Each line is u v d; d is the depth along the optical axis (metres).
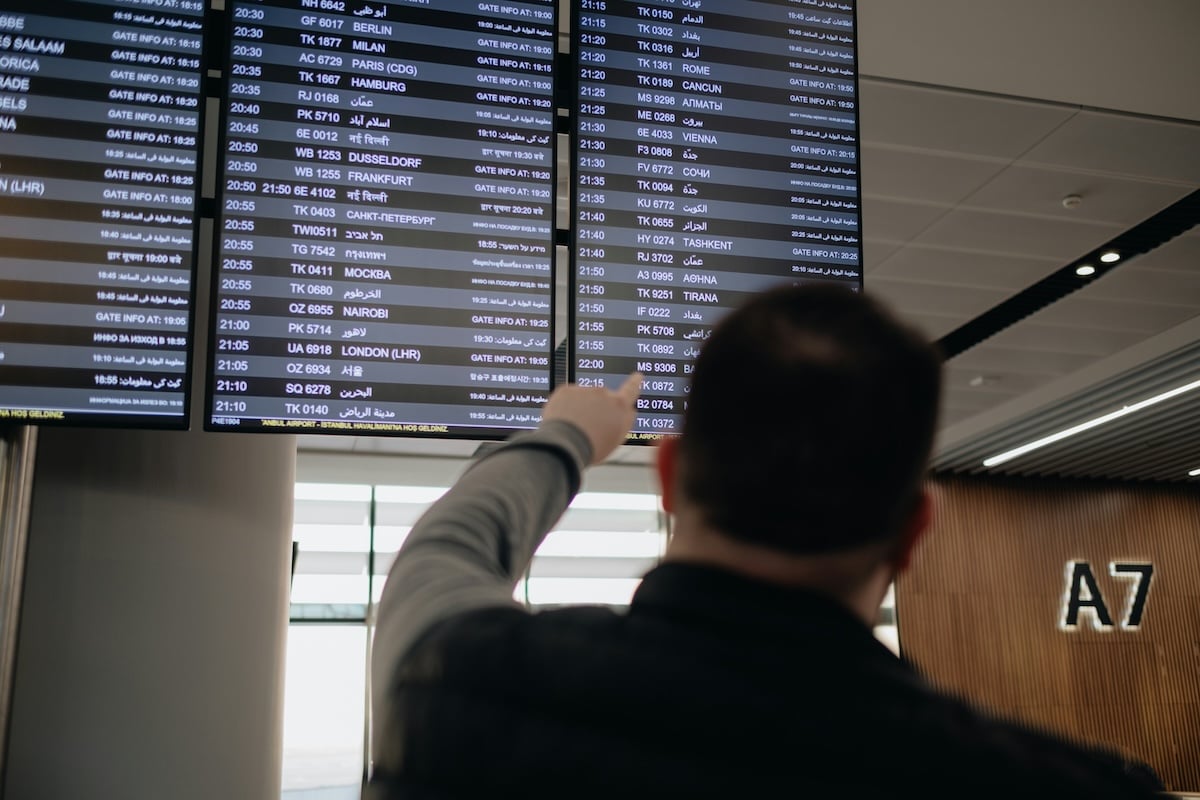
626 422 0.94
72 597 2.36
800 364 0.62
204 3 2.39
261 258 2.30
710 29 2.75
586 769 0.59
